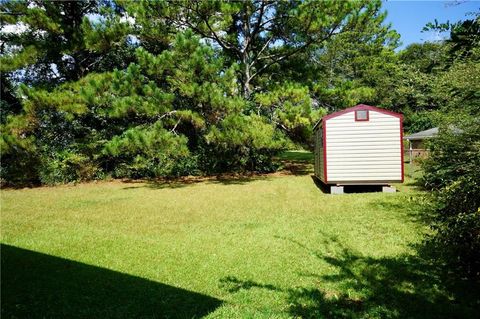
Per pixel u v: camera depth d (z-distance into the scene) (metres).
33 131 13.12
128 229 6.27
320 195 9.58
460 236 3.35
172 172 14.52
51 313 3.15
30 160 12.66
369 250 4.79
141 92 12.29
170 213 7.64
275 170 15.98
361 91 15.20
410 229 5.73
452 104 4.82
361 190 10.38
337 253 4.72
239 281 3.87
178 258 4.63
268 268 4.24
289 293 3.55
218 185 12.13
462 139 4.38
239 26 16.19
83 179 13.55
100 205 8.66
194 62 11.08
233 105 11.44
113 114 11.41
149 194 10.41
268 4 14.24
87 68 15.30
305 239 5.41
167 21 13.00
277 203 8.60
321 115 12.23
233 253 4.82
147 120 13.50
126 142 10.98
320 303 3.32
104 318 3.07
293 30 14.76
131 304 3.32
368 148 9.91
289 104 12.53
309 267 4.25
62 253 4.87
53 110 12.87
